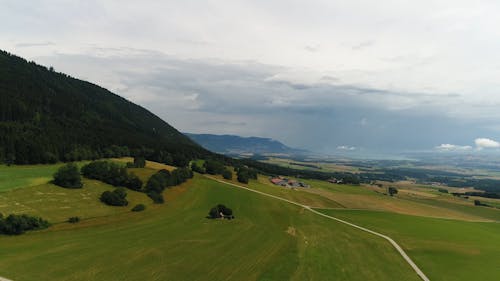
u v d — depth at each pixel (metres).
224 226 81.31
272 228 82.81
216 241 68.06
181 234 71.44
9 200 72.25
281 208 110.44
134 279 46.56
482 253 75.94
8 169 104.06
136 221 78.31
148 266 51.72
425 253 73.38
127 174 102.81
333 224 94.62
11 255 50.72
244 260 57.72
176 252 59.25
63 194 83.38
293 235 77.75
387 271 59.84
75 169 91.00
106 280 45.31
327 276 53.81
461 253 74.88
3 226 58.31
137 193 99.75
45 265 48.28
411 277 58.22
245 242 68.75
